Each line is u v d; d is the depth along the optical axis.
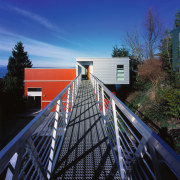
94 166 1.92
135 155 1.20
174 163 0.57
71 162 2.00
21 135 0.86
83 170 1.86
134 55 21.11
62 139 2.54
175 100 6.49
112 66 12.34
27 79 13.90
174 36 10.34
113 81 12.36
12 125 11.32
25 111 14.81
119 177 1.73
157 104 8.36
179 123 6.13
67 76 13.80
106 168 1.88
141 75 13.38
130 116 1.17
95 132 2.87
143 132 0.89
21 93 17.02
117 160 1.97
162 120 6.82
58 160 2.05
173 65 9.77
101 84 3.55
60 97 2.42
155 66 11.80
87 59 12.25
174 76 9.43
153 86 11.25
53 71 13.75
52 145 1.93
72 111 4.26
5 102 14.15
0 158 0.61
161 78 11.00
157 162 0.77
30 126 1.00
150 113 7.84
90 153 2.19
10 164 0.83
